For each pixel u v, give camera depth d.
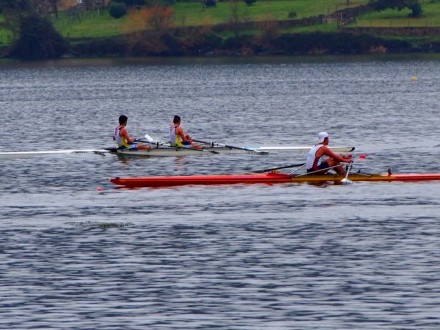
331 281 106.88
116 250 121.12
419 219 135.75
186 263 114.81
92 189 164.25
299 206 145.50
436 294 101.81
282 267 112.56
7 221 138.50
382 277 107.88
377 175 164.25
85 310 98.56
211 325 94.00
